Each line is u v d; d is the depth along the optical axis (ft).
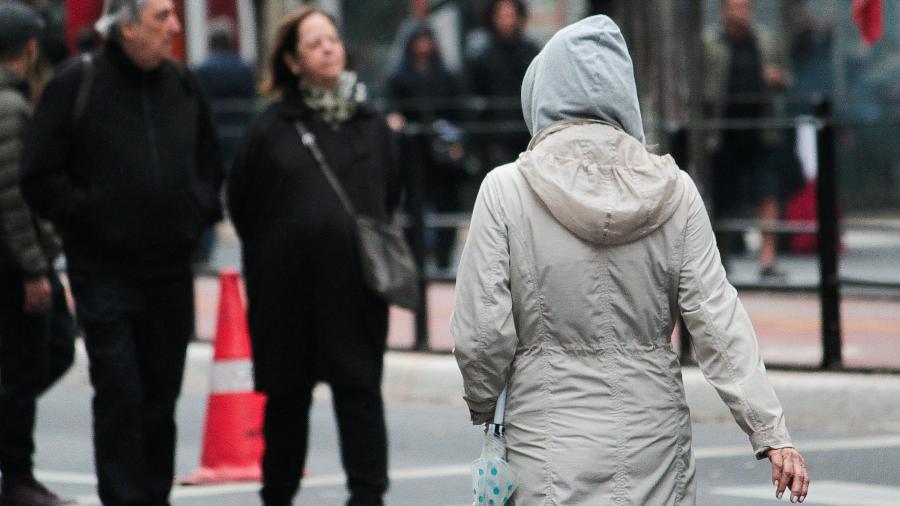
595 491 44.32
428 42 174.19
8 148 75.46
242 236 72.54
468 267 45.47
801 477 43.96
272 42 72.79
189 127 71.26
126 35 69.05
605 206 44.50
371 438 70.90
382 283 70.18
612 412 44.70
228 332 87.10
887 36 199.31
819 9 200.34
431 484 85.40
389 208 73.77
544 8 220.23
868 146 122.62
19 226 75.61
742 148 131.13
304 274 70.74
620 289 45.03
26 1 152.87
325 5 244.83
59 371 82.53
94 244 69.62
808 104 160.45
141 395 69.97
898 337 120.47
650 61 134.62
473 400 45.65
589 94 45.73
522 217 45.34
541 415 44.88
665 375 45.39
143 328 71.15
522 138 148.66
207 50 200.23
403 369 113.29
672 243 45.34
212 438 87.20
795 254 126.41
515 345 45.14
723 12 169.17
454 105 169.17
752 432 44.45
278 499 73.72
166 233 70.13
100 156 69.26
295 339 71.26
